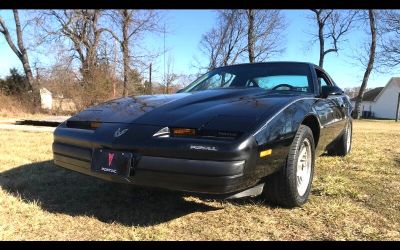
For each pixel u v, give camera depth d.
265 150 2.91
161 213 3.36
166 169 2.81
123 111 3.38
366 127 17.36
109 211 3.40
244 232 2.97
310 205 3.58
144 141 2.89
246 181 2.83
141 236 2.88
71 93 22.11
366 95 70.50
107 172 3.01
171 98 3.63
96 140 3.10
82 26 26.19
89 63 23.30
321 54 35.38
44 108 23.28
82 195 3.85
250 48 35.06
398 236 2.91
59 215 3.28
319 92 4.27
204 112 3.08
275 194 3.41
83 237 2.85
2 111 20.64
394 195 3.94
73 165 3.37
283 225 3.11
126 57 24.52
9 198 3.67
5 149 6.47
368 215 3.34
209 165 2.71
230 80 4.53
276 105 3.25
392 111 65.69
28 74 25.91
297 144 3.34
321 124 3.95
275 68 4.58
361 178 4.64
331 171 5.00
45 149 6.51
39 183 4.26
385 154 6.51
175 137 2.86
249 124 2.90
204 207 3.51
